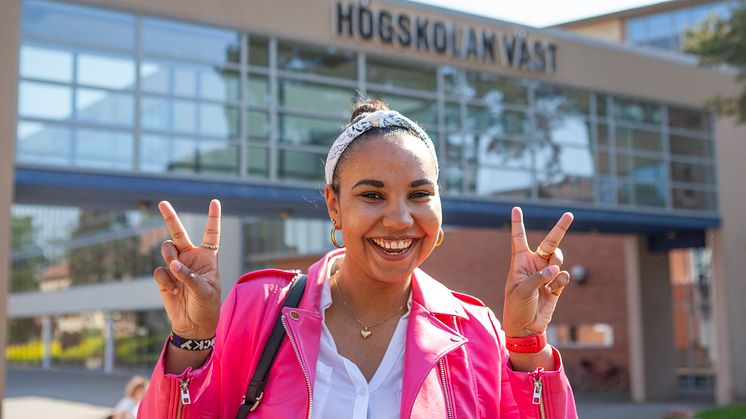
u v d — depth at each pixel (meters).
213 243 2.00
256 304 2.19
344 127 2.34
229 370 2.14
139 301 35.78
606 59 17.05
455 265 25.22
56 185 11.27
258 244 29.17
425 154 2.08
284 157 13.20
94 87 11.72
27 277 45.84
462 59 15.00
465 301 2.36
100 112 11.74
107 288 38.25
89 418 18.94
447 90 14.93
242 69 12.95
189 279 1.91
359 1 13.94
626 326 22.83
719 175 18.73
